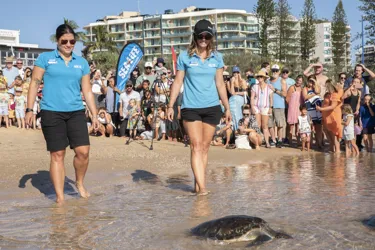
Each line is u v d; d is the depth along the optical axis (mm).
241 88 12797
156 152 10336
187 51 6055
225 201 5418
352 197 5605
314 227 4207
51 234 4070
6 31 97875
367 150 12523
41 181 6812
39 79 5551
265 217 4602
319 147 12852
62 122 5609
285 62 67625
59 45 5543
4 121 14555
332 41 76125
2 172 7402
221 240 3775
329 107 11820
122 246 3717
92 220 4562
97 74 14227
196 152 6047
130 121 12688
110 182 6902
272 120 12844
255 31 133125
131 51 13188
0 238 3943
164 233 4062
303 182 6805
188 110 6023
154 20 135250
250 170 8289
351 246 3643
